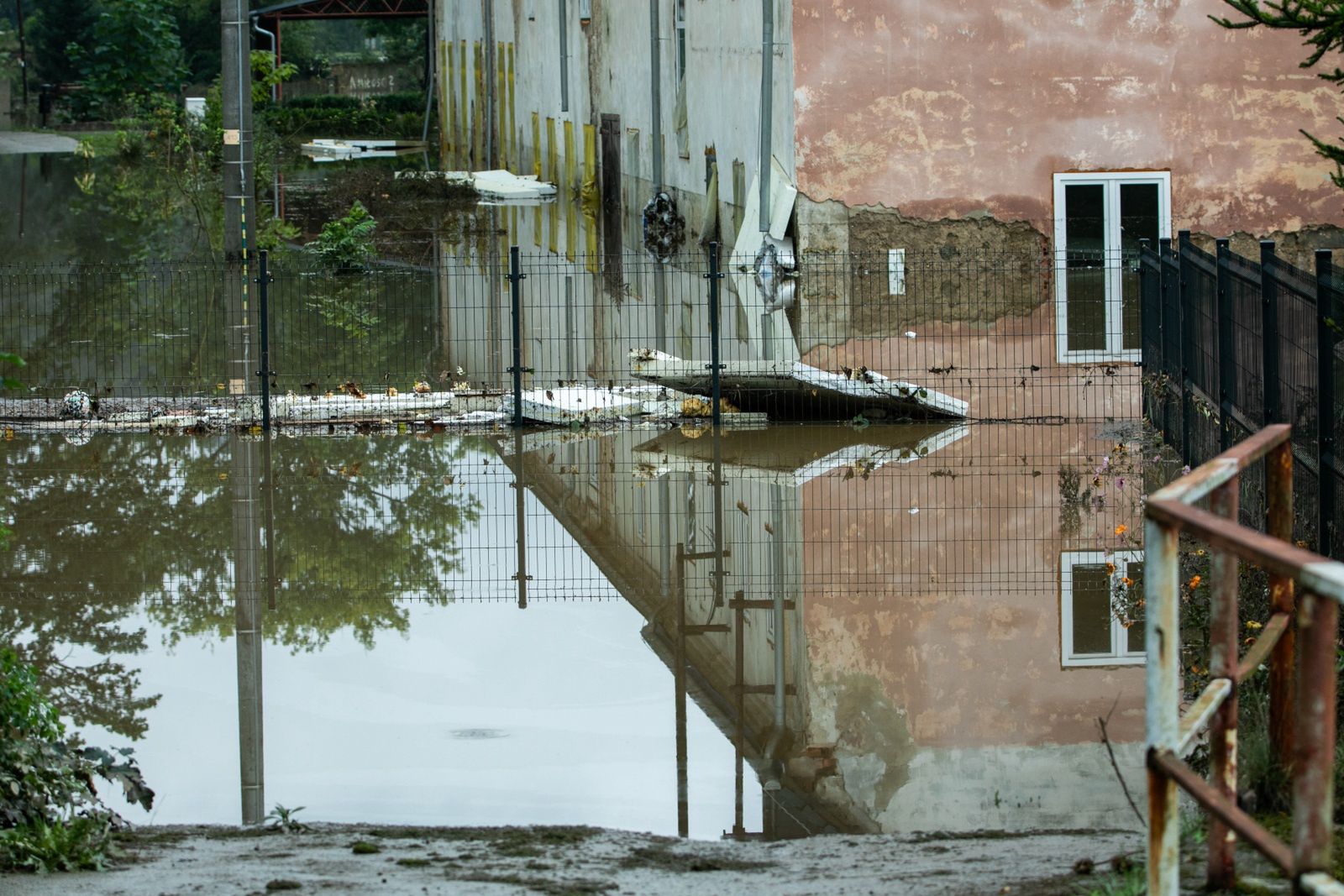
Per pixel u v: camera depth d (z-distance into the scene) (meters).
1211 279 25.69
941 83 35.81
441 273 54.41
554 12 67.25
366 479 29.20
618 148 55.94
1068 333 36.50
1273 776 10.57
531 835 12.70
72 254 56.94
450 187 70.44
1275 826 10.20
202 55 145.88
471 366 40.75
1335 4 20.39
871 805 14.55
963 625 20.25
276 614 21.30
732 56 40.09
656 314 45.09
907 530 24.72
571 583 22.70
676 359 34.16
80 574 23.16
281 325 45.97
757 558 23.52
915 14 35.59
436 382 38.66
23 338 43.75
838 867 11.17
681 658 19.30
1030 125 36.06
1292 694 10.51
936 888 10.11
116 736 16.56
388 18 124.69
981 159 36.03
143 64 126.75
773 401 34.75
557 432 33.78
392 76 142.38
